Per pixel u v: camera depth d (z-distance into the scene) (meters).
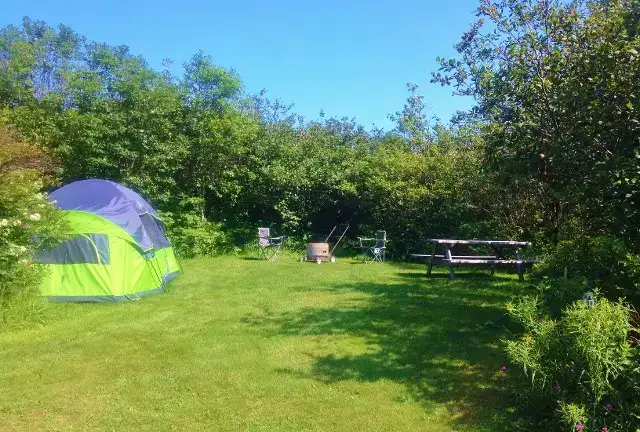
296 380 4.93
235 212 17.16
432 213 14.10
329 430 3.94
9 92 14.66
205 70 16.14
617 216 5.05
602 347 3.32
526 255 10.84
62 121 14.01
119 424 4.07
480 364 5.23
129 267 8.76
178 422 4.10
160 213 14.75
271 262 13.61
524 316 4.22
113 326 6.92
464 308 7.69
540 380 3.73
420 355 5.56
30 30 32.88
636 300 4.35
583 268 5.15
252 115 17.48
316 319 7.19
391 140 17.38
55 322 7.12
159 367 5.35
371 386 4.75
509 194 11.03
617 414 3.40
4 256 6.82
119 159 14.80
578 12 5.67
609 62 5.01
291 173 15.66
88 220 8.62
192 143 15.55
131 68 15.10
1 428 4.02
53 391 4.73
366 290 9.34
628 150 4.99
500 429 3.88
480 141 11.53
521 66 5.67
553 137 5.51
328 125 18.31
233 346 6.01
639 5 4.96
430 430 3.92
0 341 6.25
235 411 4.28
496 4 5.85
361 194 15.66
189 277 11.01
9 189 7.23
